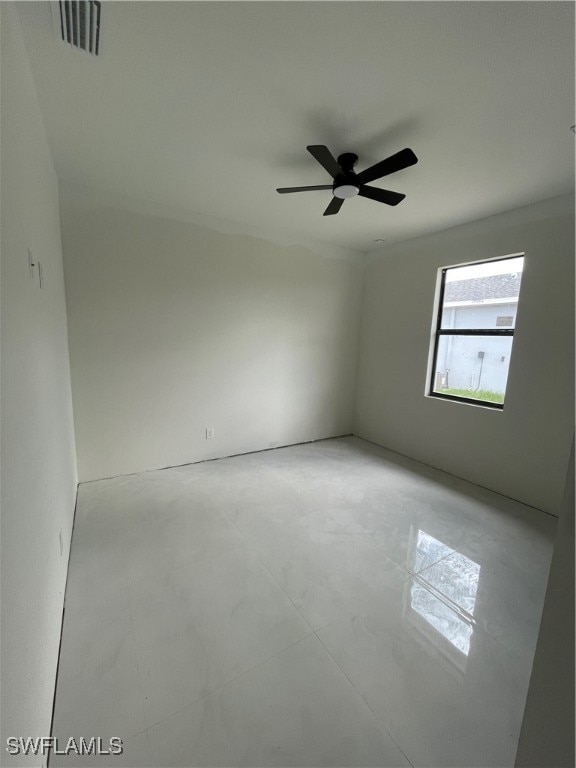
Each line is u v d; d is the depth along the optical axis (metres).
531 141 2.07
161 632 1.64
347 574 2.07
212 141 2.19
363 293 4.75
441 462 3.78
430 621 1.75
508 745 1.22
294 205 3.18
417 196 2.84
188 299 3.50
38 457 1.36
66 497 2.22
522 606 1.86
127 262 3.14
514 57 1.47
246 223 3.71
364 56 1.50
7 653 0.82
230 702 1.34
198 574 2.04
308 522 2.65
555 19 1.29
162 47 1.48
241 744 1.21
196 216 3.41
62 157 2.41
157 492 3.08
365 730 1.26
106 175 2.67
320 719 1.29
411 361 4.11
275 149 2.26
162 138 2.16
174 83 1.69
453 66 1.54
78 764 1.14
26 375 1.24
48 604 1.36
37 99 1.79
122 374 3.27
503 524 2.69
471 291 3.55
